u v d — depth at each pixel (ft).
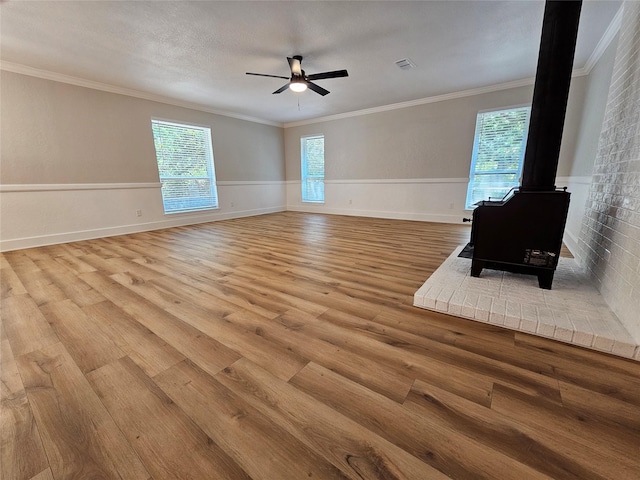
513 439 2.95
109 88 13.52
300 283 7.45
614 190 5.84
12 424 3.21
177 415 3.33
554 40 5.30
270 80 12.98
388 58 10.82
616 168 5.89
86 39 9.09
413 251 10.53
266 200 22.76
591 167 9.09
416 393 3.61
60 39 9.07
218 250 11.07
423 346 4.62
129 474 2.66
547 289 6.10
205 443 2.97
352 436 3.03
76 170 12.89
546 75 5.49
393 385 3.76
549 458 2.75
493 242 6.48
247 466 2.73
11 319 5.61
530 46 9.88
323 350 4.56
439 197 17.28
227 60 10.82
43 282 7.62
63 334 5.08
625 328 4.58
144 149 15.15
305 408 3.41
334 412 3.34
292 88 11.03
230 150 19.57
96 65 11.14
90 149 13.24
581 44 9.66
